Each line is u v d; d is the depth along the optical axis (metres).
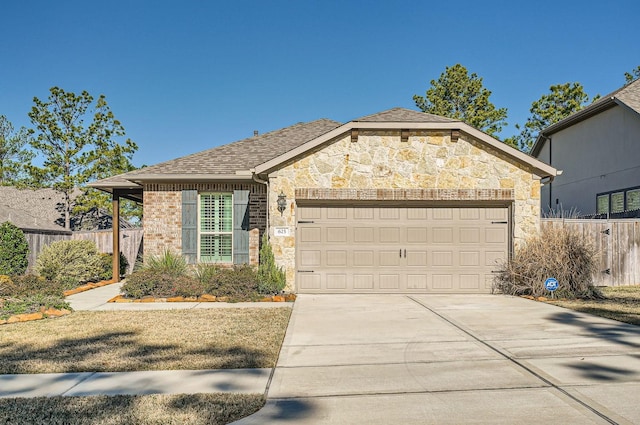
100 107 29.25
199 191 14.32
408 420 4.10
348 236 12.06
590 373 5.29
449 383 5.05
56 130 28.30
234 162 14.73
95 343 6.79
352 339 7.12
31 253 15.90
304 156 11.90
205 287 11.34
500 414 4.20
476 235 12.12
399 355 6.20
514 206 11.90
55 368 5.59
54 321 8.44
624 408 4.28
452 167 11.90
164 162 14.93
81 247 13.79
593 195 18.83
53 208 29.62
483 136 11.75
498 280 11.99
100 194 29.28
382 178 11.88
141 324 8.14
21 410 4.29
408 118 12.69
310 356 6.18
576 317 8.63
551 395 4.64
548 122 29.97
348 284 12.01
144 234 14.32
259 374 5.40
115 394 4.75
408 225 12.12
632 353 6.10
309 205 12.06
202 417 4.13
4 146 35.25
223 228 14.37
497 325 8.01
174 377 5.29
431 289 12.03
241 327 7.88
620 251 13.34
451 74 33.31
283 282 11.46
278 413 4.27
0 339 7.07
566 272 11.05
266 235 11.78
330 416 4.20
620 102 16.55
